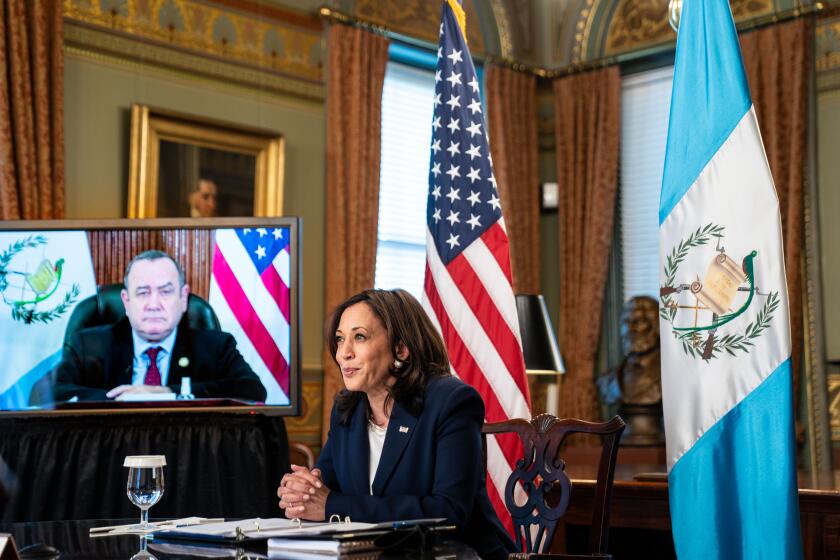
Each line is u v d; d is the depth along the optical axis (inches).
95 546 73.4
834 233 249.9
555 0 300.0
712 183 120.4
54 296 164.6
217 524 81.4
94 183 205.2
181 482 158.2
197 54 223.5
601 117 285.0
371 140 248.5
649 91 288.4
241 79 230.7
